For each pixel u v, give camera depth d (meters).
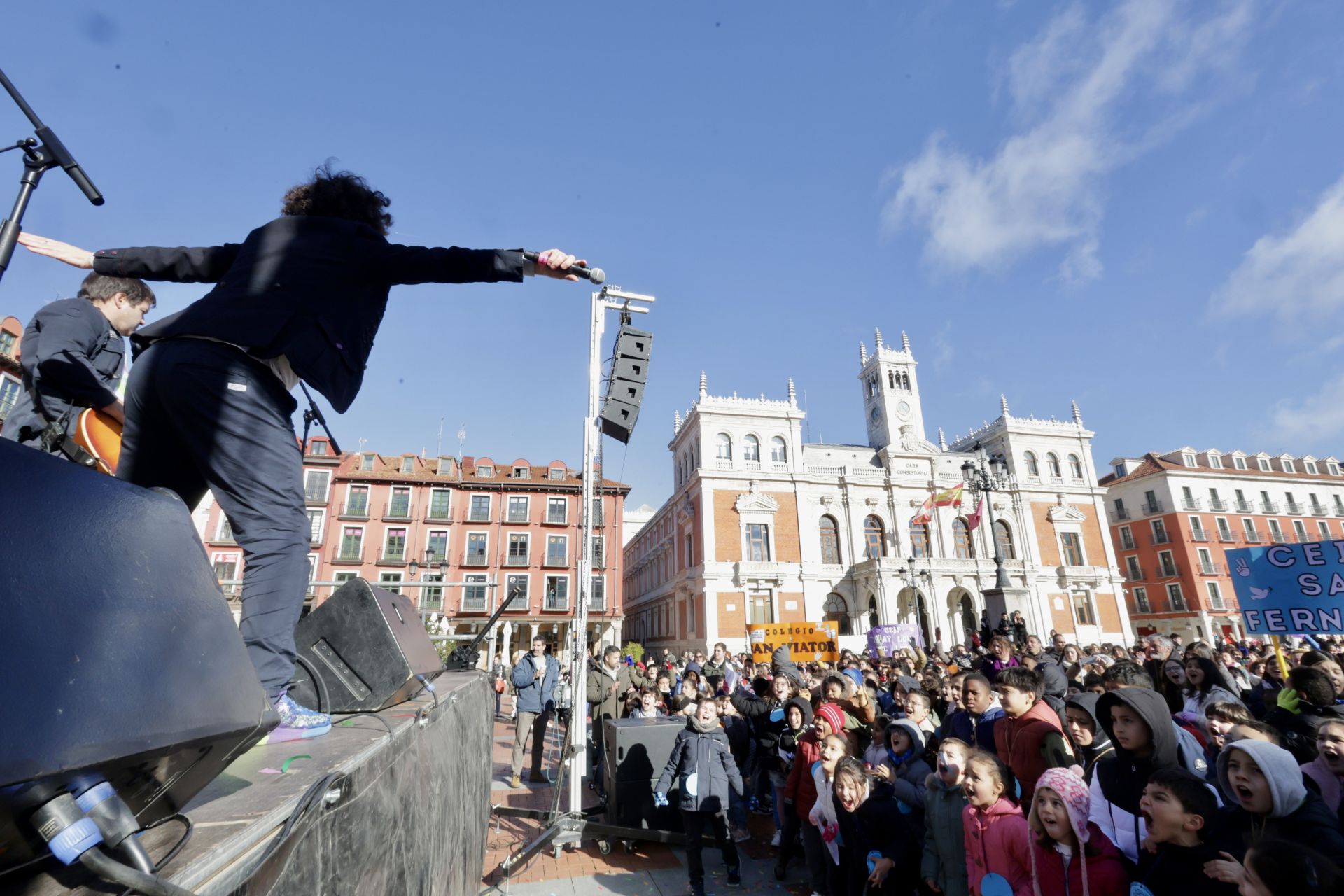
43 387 2.40
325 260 1.88
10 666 0.62
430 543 34.34
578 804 7.06
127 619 0.81
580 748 7.25
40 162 2.10
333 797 1.09
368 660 2.03
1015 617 14.48
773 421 36.66
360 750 1.32
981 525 36.81
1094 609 36.88
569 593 33.47
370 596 2.16
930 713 6.93
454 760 2.45
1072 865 3.08
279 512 1.68
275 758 1.23
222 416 1.61
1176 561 43.91
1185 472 45.41
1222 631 41.75
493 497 35.81
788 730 7.02
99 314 2.62
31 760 0.58
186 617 0.93
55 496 0.82
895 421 40.00
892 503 36.41
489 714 4.39
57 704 0.65
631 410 7.42
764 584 33.62
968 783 3.60
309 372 1.74
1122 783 3.40
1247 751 2.94
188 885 0.67
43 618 0.70
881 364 41.19
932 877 4.13
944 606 33.66
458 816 2.50
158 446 1.79
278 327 1.69
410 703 2.12
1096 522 38.84
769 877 6.20
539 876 6.27
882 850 4.32
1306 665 5.00
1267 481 46.84
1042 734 4.20
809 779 5.50
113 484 0.95
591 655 10.21
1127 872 3.03
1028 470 39.28
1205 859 2.75
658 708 10.71
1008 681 4.43
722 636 32.47
